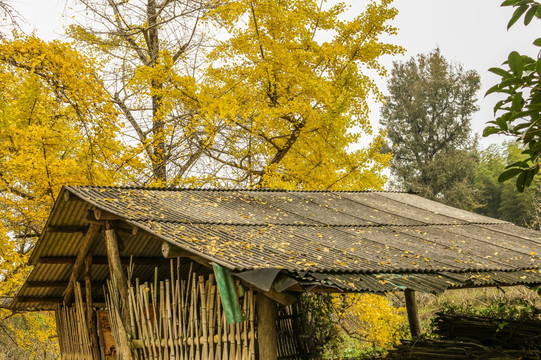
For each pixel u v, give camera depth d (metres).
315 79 13.23
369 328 12.03
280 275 5.70
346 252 7.00
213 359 6.50
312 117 12.92
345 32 13.73
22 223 11.52
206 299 6.75
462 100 42.09
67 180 10.30
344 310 11.49
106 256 9.63
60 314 10.42
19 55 9.75
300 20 13.67
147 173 12.86
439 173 38.47
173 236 6.55
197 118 13.17
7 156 10.48
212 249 6.20
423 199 12.30
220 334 6.43
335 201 10.54
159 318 7.58
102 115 10.42
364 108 13.32
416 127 41.75
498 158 39.56
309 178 13.58
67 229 8.79
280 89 13.38
